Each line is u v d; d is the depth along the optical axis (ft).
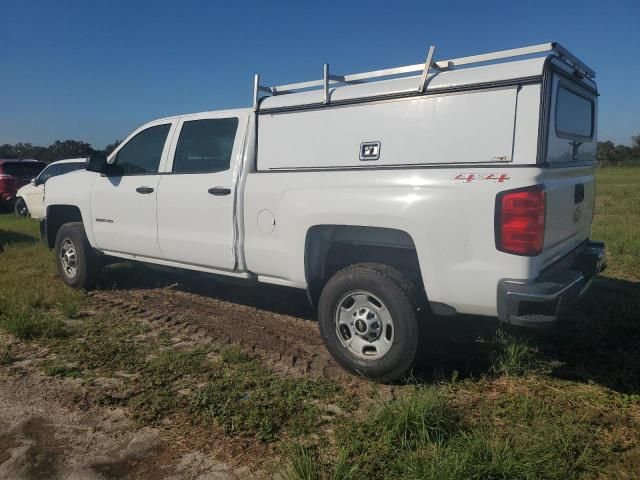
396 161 12.96
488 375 13.32
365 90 13.53
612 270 23.62
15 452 10.42
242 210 15.53
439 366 13.73
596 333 15.96
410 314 12.47
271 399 12.19
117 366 14.21
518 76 11.41
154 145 18.84
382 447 10.12
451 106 12.23
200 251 16.88
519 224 11.14
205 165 16.97
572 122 13.62
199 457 10.15
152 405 12.00
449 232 11.80
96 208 20.25
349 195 13.19
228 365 14.14
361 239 13.91
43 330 16.38
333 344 13.66
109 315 18.45
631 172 156.56
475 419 11.18
